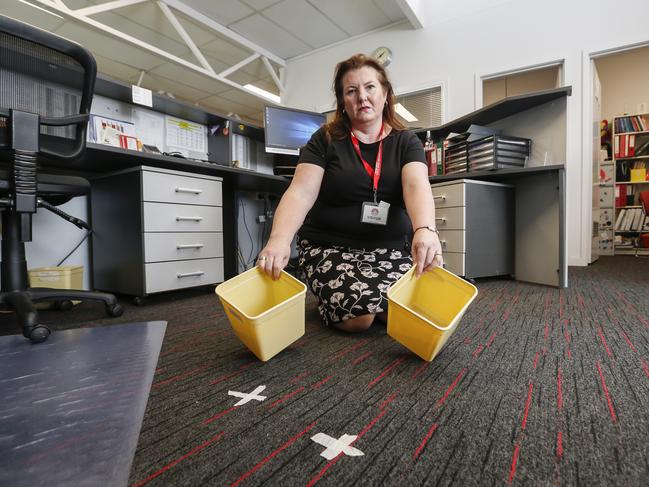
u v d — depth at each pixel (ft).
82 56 3.64
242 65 13.38
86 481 1.42
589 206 10.03
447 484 1.35
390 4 11.64
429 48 12.05
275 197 9.66
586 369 2.44
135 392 2.21
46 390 2.26
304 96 14.71
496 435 1.67
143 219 5.17
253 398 2.09
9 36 3.37
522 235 6.94
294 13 12.09
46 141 3.80
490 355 2.74
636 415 1.83
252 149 8.90
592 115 10.21
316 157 3.51
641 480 1.36
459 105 11.59
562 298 5.10
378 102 3.51
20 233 3.53
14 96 3.53
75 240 6.18
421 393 2.11
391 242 3.80
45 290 4.06
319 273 3.62
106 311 4.45
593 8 9.81
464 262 6.54
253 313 2.85
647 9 9.29
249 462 1.51
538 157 6.79
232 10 11.87
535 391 2.12
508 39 10.84
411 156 3.42
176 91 17.57
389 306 2.60
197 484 1.39
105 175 5.82
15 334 3.61
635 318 3.83
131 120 6.63
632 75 16.03
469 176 6.73
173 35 12.89
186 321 4.11
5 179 3.55
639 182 15.25
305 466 1.48
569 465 1.45
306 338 3.25
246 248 9.27
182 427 1.80
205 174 6.63
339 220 3.65
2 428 1.82
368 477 1.40
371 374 2.41
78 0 10.85
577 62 10.00
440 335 2.39
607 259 12.23
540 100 6.56
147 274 5.21
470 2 11.35
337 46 13.85
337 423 1.80
